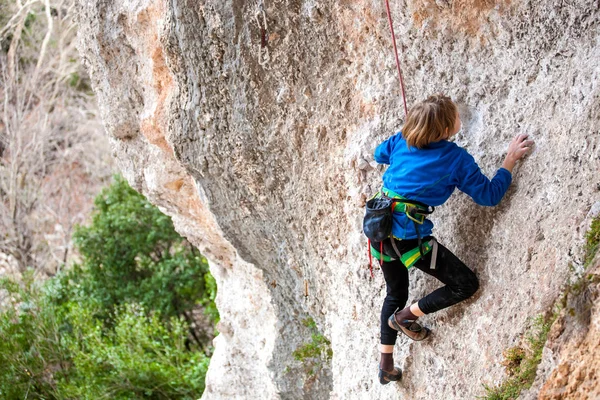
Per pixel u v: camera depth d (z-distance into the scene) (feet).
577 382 9.64
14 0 47.91
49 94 55.52
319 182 17.08
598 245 10.46
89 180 57.93
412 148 11.96
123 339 36.78
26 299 38.68
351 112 15.84
